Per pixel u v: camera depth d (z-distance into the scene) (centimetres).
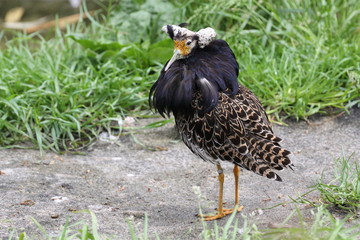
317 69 1298
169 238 811
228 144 870
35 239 805
